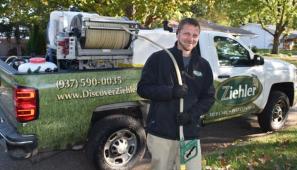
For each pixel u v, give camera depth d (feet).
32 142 13.99
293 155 17.71
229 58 19.83
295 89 23.53
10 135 14.03
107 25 14.64
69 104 14.60
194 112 10.77
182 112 10.63
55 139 14.55
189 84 10.82
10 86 14.61
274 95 22.17
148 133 11.29
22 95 13.65
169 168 11.43
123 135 15.93
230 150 18.52
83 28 14.30
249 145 19.49
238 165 16.37
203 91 11.16
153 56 11.01
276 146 19.17
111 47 15.34
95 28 14.40
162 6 41.01
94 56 15.12
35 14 50.21
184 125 10.76
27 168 17.03
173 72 10.77
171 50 10.89
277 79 22.17
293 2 115.75
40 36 57.77
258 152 18.06
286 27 126.11
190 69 10.85
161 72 10.80
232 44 19.99
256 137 21.59
